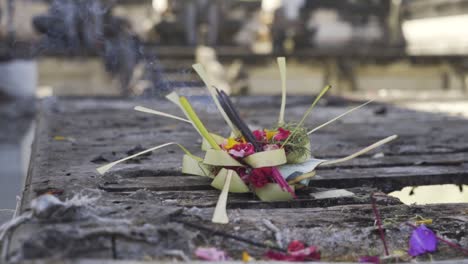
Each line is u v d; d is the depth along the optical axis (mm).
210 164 3820
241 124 3967
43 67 19906
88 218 3184
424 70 22984
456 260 3131
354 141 6480
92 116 8711
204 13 23766
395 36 26703
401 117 9055
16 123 16359
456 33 24484
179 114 9086
